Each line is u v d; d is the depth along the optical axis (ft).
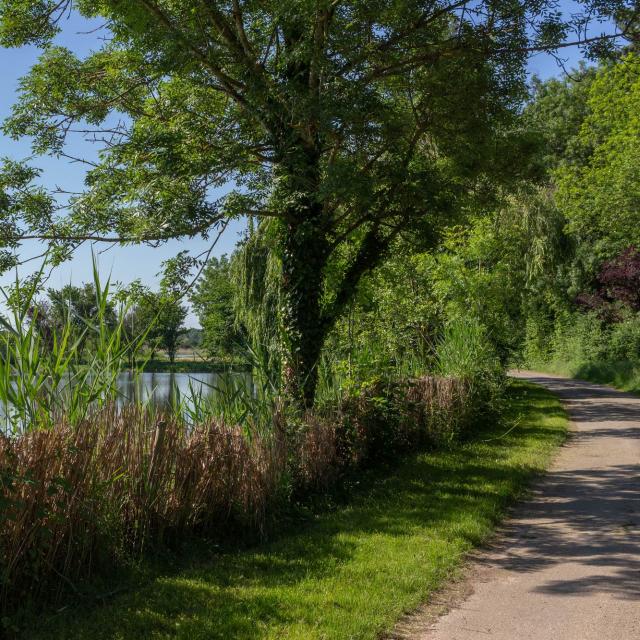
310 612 15.74
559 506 27.53
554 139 135.64
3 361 18.62
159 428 20.16
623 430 48.96
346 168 29.19
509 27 32.27
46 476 16.28
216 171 31.30
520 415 56.24
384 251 38.14
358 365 35.27
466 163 34.35
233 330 41.55
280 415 26.22
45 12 34.04
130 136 33.58
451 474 32.89
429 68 32.68
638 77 82.69
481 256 65.62
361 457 33.06
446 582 18.44
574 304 131.54
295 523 24.59
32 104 35.88
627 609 16.19
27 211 30.76
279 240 35.55
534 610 16.26
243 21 33.96
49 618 15.26
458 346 51.47
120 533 18.85
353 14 30.99
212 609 15.83
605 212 88.53
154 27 30.48
